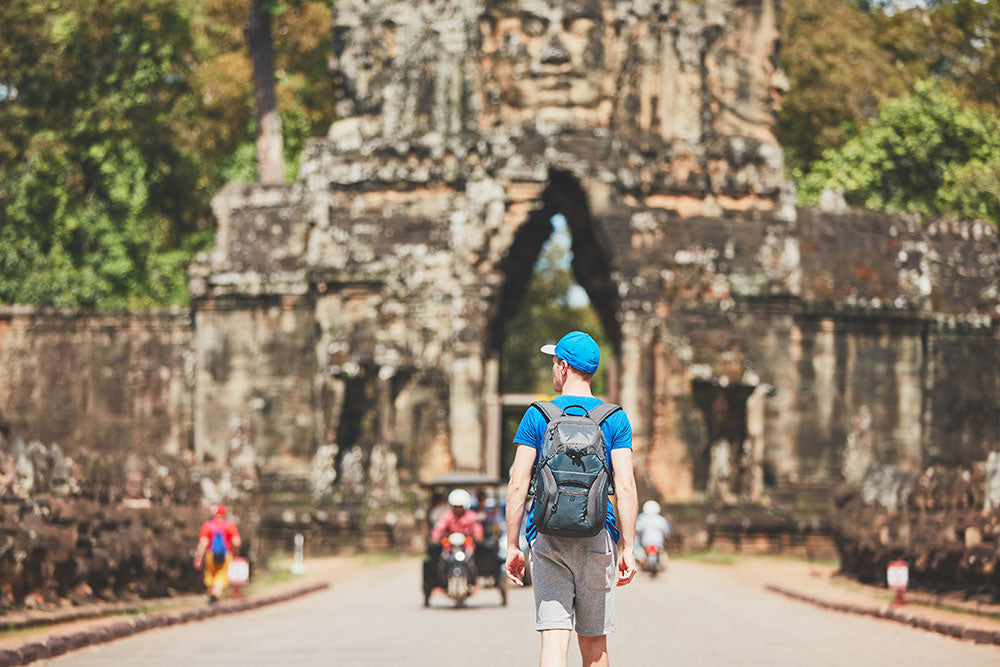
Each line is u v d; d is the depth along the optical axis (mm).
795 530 83125
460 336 84688
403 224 86125
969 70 118562
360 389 83250
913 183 104562
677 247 86812
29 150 101250
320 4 115938
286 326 86938
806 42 115500
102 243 103750
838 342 88250
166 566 42594
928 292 89812
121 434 88812
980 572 37656
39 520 32719
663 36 88312
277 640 30906
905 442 88438
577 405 14320
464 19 86938
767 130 89875
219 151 115938
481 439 84375
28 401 89062
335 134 87938
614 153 86125
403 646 29266
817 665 25328
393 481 82250
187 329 89312
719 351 84500
